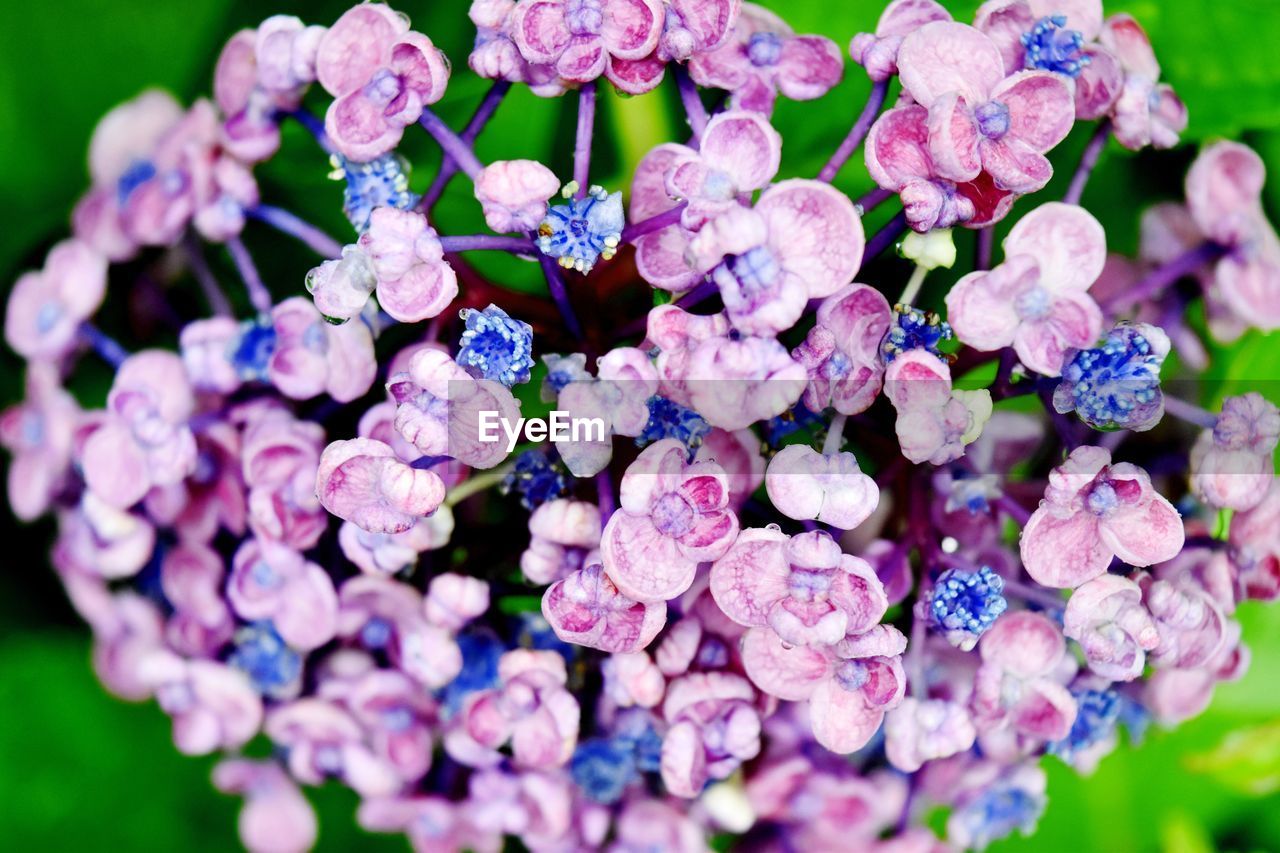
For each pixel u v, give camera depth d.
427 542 0.28
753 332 0.26
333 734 0.31
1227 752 0.36
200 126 0.32
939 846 0.31
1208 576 0.29
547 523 0.28
